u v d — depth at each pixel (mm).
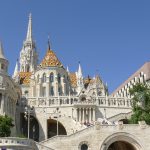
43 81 122188
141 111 82938
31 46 174750
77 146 65375
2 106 82375
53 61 125375
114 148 80625
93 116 98875
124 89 139750
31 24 180625
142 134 68688
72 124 90312
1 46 91812
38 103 99188
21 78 134875
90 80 141750
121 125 68562
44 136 90188
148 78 120375
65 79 124688
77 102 99375
